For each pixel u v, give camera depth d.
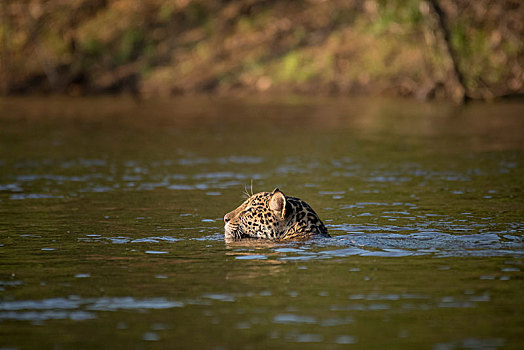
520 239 32.50
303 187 49.09
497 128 81.94
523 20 118.12
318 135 78.56
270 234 33.97
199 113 101.38
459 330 20.83
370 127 84.94
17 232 35.31
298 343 19.92
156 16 142.50
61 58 137.62
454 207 41.09
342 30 131.75
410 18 110.81
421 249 30.59
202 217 39.47
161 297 24.17
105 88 132.12
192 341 20.14
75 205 43.12
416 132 79.81
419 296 23.95
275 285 25.42
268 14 138.75
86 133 82.06
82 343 20.11
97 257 30.02
